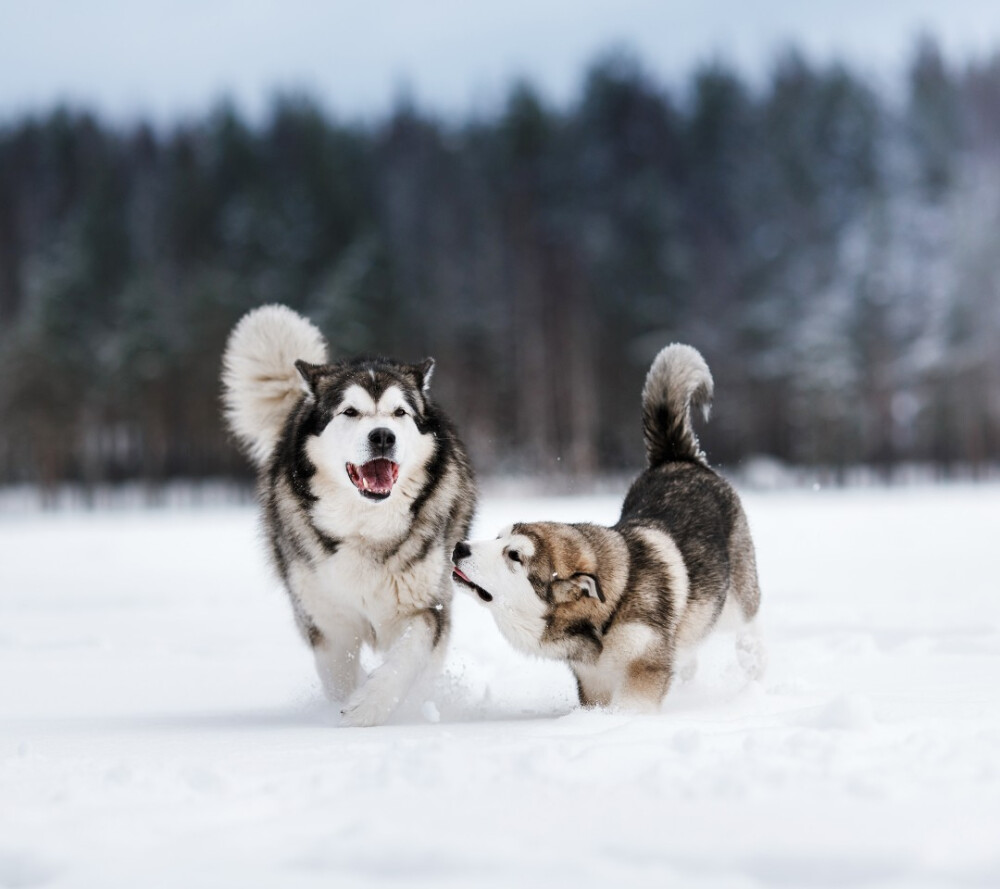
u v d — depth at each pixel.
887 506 28.81
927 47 74.94
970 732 3.71
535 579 5.18
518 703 5.68
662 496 6.12
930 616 8.47
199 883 2.41
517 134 62.50
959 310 52.94
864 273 55.75
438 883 2.37
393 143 77.19
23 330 50.53
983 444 53.12
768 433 53.81
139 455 54.84
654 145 69.44
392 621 5.71
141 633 9.19
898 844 2.47
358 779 3.20
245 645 8.34
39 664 7.39
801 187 64.12
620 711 4.95
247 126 70.81
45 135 78.06
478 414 50.50
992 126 71.94
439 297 54.72
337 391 5.69
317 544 5.61
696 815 2.75
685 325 55.25
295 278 56.00
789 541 17.67
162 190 71.00
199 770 3.30
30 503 50.72
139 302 51.50
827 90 70.81
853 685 5.47
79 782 3.29
